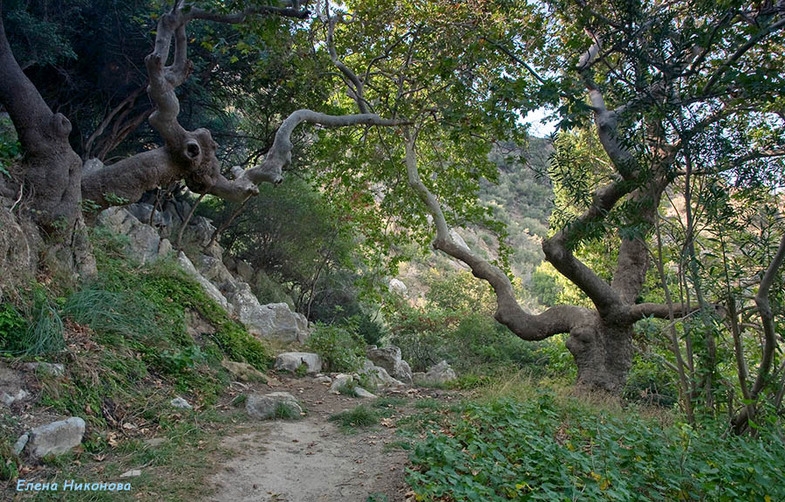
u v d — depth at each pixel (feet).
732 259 21.29
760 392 21.75
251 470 17.28
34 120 26.32
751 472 14.79
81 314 23.75
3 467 14.71
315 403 28.09
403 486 16.25
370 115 39.83
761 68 21.15
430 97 40.78
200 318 34.45
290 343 43.14
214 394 25.43
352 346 43.50
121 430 19.42
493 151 61.98
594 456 15.69
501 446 16.22
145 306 28.04
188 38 48.75
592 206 28.99
